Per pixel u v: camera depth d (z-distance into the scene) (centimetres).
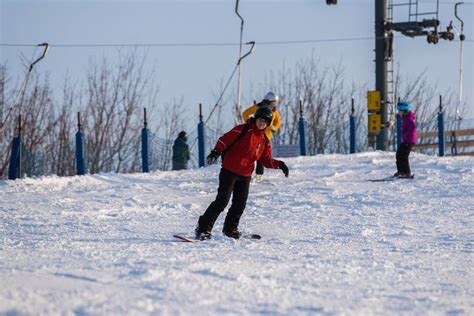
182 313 1276
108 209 3619
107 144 8244
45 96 8056
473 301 1535
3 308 1248
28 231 2817
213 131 6650
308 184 4747
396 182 4762
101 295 1394
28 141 7825
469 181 4700
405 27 8544
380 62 8581
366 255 2178
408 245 2447
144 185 4878
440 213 3409
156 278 1593
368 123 8525
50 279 1565
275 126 4378
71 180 5191
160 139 6538
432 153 7962
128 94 8519
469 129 7962
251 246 2356
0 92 7962
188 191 4538
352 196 4069
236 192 2605
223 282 1588
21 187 4775
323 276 1752
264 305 1378
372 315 1345
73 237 2619
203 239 2533
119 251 2148
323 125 8594
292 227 2966
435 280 1780
